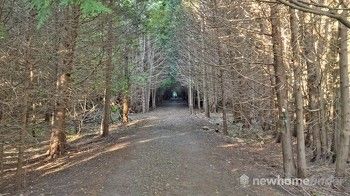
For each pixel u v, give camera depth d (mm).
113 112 32844
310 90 13336
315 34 11859
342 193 9086
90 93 18281
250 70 13898
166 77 53656
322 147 13000
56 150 15992
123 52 19141
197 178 10203
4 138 11023
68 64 13492
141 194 8734
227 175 10641
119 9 15617
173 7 26875
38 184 10547
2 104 10188
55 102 13891
